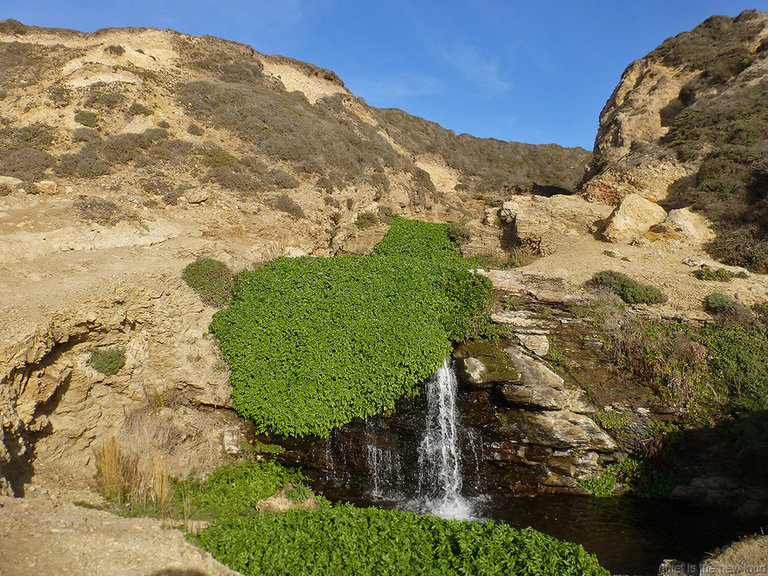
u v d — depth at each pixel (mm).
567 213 22625
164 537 8219
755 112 22984
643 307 15391
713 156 21844
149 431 12406
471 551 8648
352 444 13398
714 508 12336
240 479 12531
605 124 32281
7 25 32375
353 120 37219
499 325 14812
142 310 13641
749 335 13844
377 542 9000
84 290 12828
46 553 6977
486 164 48969
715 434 12539
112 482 11070
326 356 13602
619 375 13797
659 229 20328
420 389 13883
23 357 10492
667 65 30797
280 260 17984
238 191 22344
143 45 34281
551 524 11922
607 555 10617
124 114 24422
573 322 14727
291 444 13273
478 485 13922
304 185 24875
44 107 23609
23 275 13617
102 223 17641
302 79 40406
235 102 28891
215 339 14672
